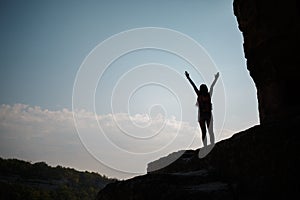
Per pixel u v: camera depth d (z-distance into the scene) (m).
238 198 7.33
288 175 6.71
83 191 129.88
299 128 7.14
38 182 127.81
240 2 11.77
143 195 7.89
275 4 10.18
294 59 9.90
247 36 11.64
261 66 11.10
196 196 7.29
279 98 10.20
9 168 136.25
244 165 7.87
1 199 95.81
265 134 7.57
